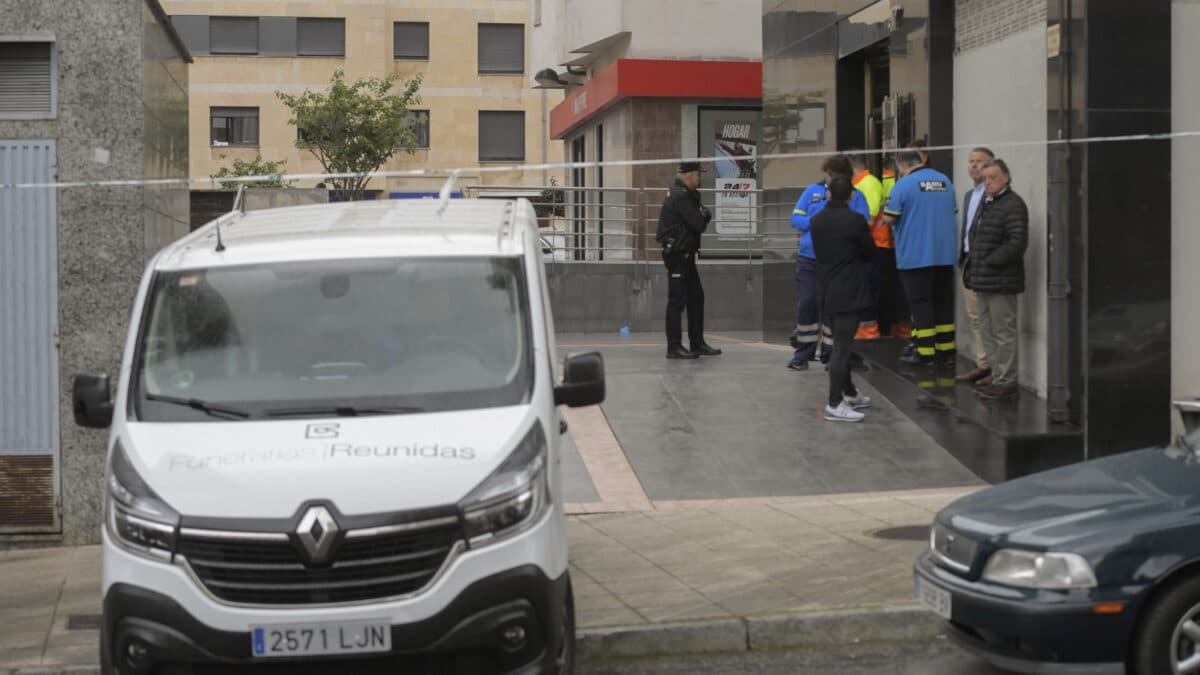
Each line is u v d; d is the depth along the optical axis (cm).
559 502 592
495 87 5350
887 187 1511
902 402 1277
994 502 651
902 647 726
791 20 1772
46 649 727
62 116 970
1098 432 1071
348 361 614
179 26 5094
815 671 692
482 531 541
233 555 534
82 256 971
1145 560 576
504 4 5344
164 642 534
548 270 2219
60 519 983
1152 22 1067
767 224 1839
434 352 616
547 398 600
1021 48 1228
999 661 600
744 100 2519
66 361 975
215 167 5116
